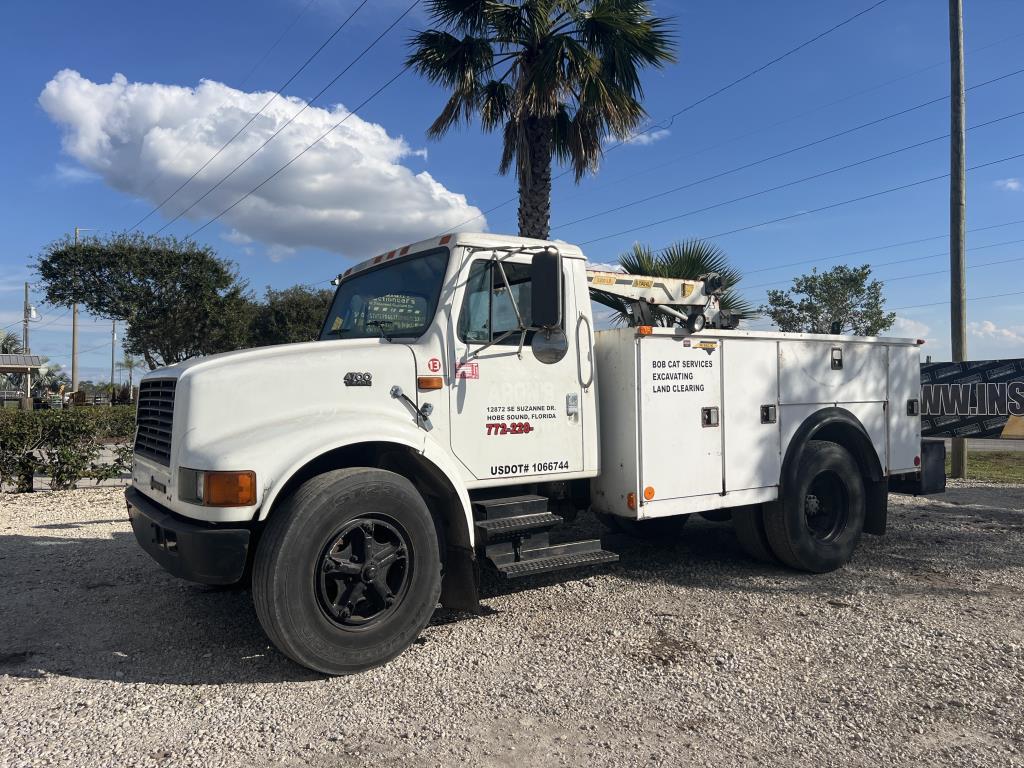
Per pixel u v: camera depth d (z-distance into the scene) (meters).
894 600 5.22
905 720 3.37
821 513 6.25
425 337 4.48
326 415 4.12
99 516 8.70
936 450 7.06
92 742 3.14
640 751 3.09
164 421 4.32
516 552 4.64
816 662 4.06
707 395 5.46
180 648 4.32
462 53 11.87
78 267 29.33
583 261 5.17
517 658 4.14
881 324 29.89
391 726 3.31
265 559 3.70
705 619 4.82
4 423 10.41
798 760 3.02
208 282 30.56
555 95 11.49
